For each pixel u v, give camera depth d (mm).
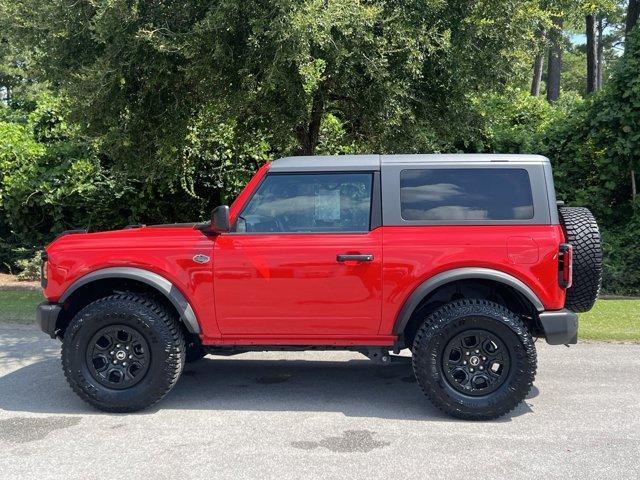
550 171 4855
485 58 8422
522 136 12086
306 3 6492
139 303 4895
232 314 4910
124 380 4879
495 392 4688
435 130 9164
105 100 7469
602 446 4219
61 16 7277
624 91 11062
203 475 3764
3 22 7617
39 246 12930
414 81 8297
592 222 5031
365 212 4910
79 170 12195
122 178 10398
